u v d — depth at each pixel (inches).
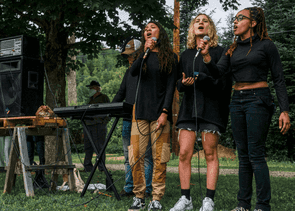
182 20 627.5
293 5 526.3
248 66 106.7
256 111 105.0
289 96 485.7
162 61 118.3
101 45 307.7
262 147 105.3
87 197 135.8
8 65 160.9
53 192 154.4
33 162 183.6
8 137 158.9
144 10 245.6
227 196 149.0
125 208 117.7
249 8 110.9
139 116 118.3
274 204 129.6
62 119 158.9
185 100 118.7
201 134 117.0
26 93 158.1
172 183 201.0
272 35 512.1
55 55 269.9
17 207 116.2
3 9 247.4
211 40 121.3
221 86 115.6
